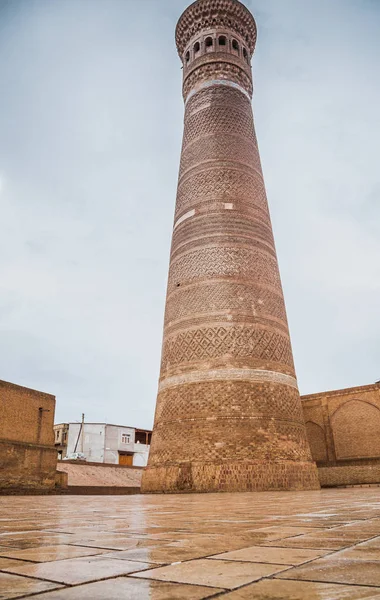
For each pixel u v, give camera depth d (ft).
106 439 136.36
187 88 74.49
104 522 13.92
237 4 74.84
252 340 53.16
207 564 6.68
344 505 20.85
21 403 56.65
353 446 69.62
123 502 28.50
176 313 57.41
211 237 59.26
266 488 46.44
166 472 49.55
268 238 62.28
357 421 70.28
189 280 57.98
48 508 21.97
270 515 15.72
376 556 7.16
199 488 46.91
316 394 75.20
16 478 53.42
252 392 50.57
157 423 54.19
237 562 6.80
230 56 72.79
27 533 11.00
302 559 6.97
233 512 17.51
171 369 54.90
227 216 60.44
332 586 5.27
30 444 56.08
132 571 6.27
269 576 5.82
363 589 5.11
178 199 66.74
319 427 74.02
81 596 5.00
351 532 10.36
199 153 66.59
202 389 51.24
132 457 140.87
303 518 14.28
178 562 6.88
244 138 68.13
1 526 12.85
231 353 52.06
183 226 62.85
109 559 7.22
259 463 47.19
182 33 77.82
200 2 74.95
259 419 49.49
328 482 69.92
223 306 54.54
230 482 46.14
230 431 48.55
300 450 51.03
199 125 69.05
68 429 137.18
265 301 56.59
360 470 67.92
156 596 4.95
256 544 8.67
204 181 63.72
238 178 63.77
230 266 57.06
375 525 11.85
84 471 90.38
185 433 50.31
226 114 68.59
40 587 5.42
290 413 52.13
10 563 6.96
